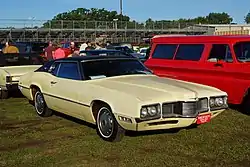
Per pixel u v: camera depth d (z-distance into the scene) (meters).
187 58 8.98
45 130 6.95
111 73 6.80
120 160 5.23
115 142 5.97
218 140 6.11
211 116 6.09
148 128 5.52
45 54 18.12
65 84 6.96
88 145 5.91
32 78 8.29
